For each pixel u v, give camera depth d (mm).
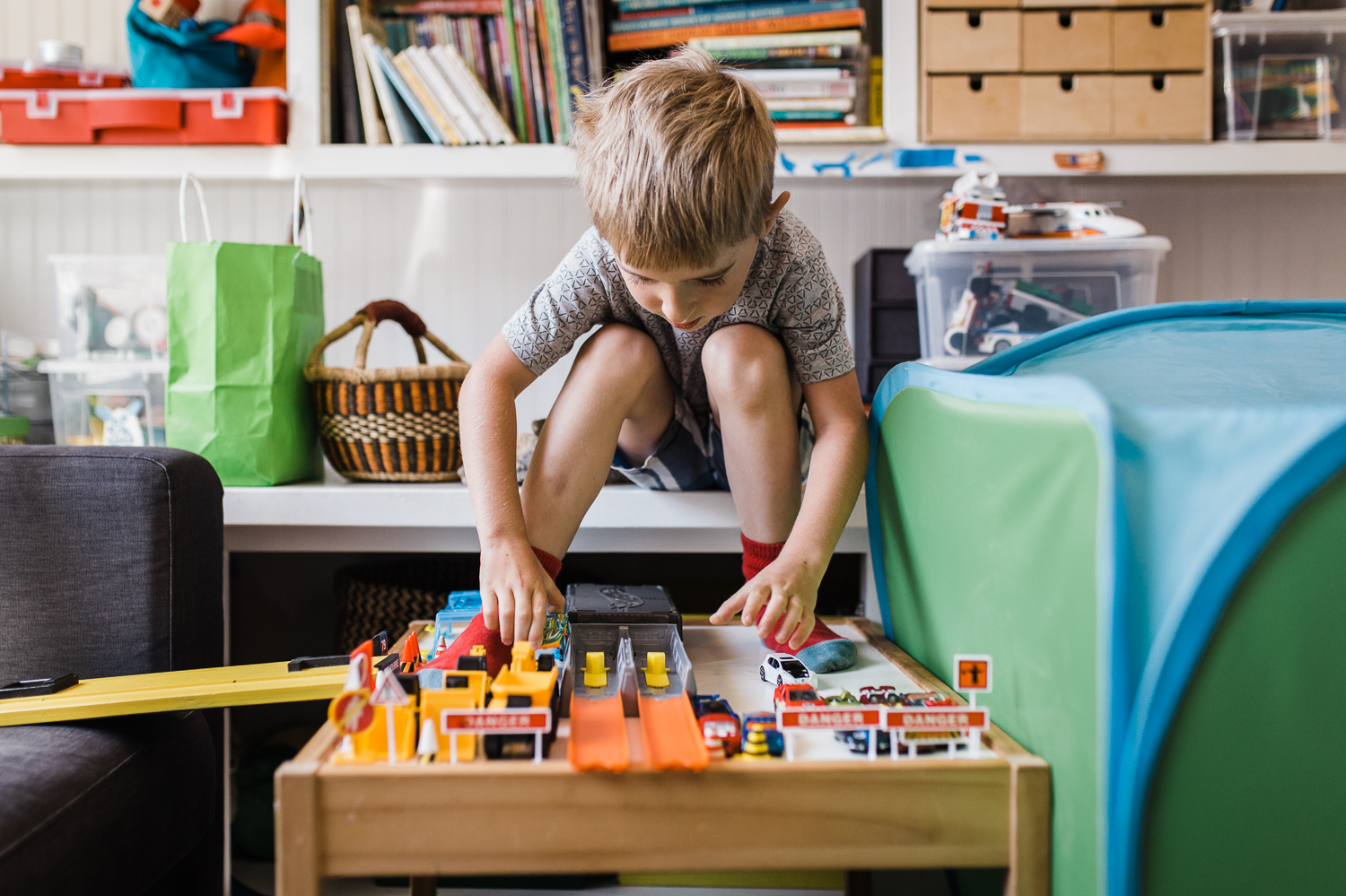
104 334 1211
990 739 572
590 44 1343
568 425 809
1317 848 480
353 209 1567
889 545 853
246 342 1152
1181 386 633
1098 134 1295
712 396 875
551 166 1319
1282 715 470
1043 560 538
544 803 517
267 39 1345
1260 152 1299
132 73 1364
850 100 1330
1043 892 528
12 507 812
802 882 910
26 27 1546
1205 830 473
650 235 629
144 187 1556
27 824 589
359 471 1204
